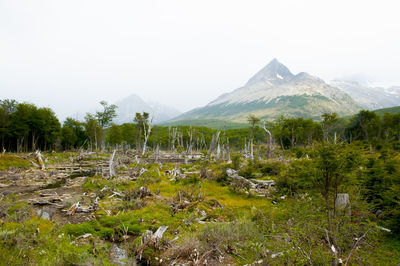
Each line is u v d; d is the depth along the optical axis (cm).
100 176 3058
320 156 1069
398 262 724
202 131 11162
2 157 3916
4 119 5566
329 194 1127
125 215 1383
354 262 724
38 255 793
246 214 1406
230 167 3347
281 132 6662
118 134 7444
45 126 6531
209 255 912
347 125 7450
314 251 691
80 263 767
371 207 1141
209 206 1656
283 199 1747
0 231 891
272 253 761
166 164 4619
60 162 4884
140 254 894
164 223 1256
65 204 1667
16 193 2083
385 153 1939
